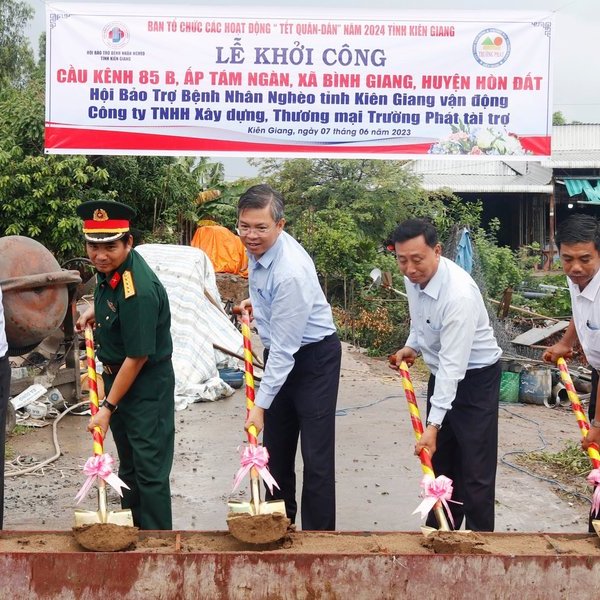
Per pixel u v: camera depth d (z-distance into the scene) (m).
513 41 8.17
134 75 8.10
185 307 9.12
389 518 5.12
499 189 25.28
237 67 8.14
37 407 7.38
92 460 3.44
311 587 3.03
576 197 26.97
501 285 13.94
